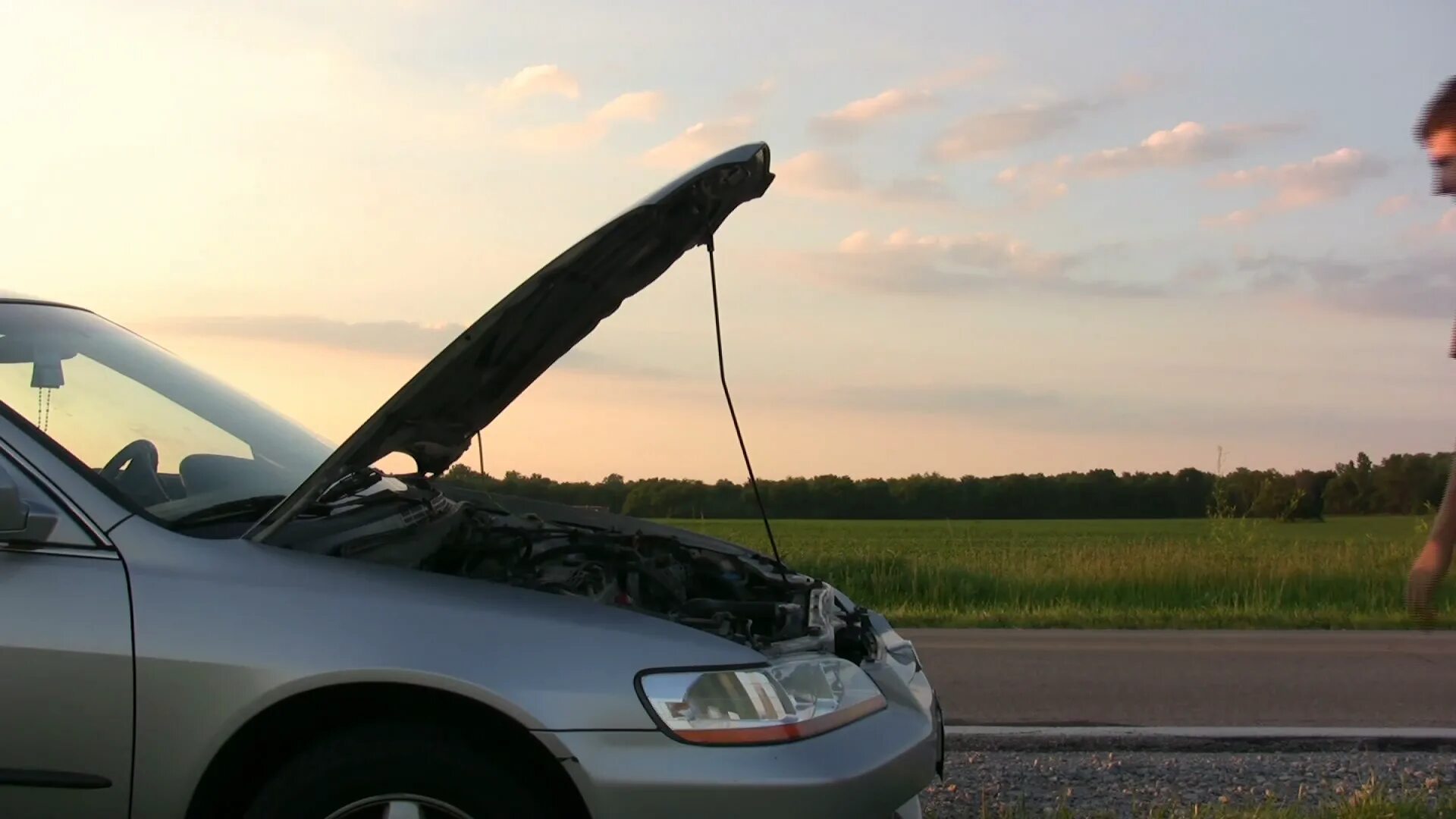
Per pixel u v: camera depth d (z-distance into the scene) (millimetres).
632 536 3988
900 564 14828
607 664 2520
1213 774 5043
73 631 2541
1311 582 13695
